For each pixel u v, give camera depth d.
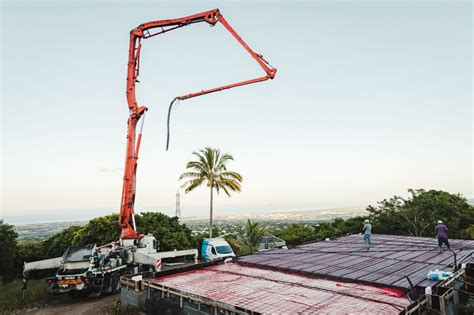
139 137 19.41
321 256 16.36
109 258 16.39
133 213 18.86
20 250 20.84
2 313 12.30
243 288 10.94
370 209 34.75
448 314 8.67
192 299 9.48
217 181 28.64
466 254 15.70
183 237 26.70
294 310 8.58
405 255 15.78
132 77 19.78
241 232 30.14
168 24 20.00
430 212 31.30
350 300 9.38
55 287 13.76
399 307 8.70
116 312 11.79
